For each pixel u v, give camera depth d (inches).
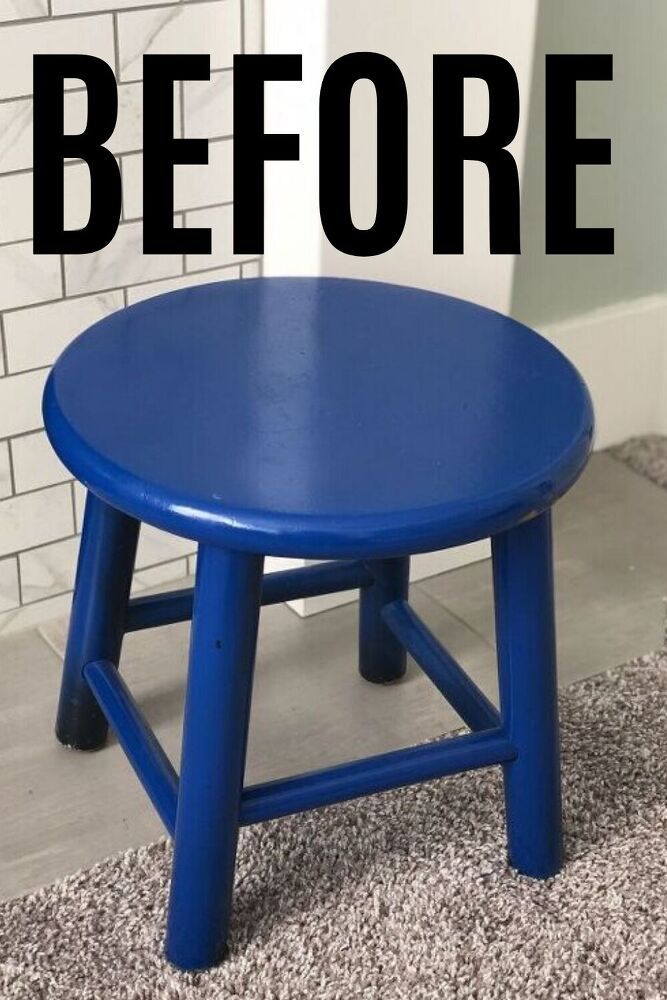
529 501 37.0
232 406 39.7
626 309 68.6
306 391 40.5
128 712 45.1
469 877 45.3
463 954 42.6
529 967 42.3
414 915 43.9
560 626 57.6
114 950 42.5
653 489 67.2
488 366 42.3
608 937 43.4
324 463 37.4
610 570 61.2
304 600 56.8
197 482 36.4
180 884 41.2
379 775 42.3
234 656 38.5
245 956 42.4
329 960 42.3
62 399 39.6
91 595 46.4
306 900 44.3
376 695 53.5
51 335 51.9
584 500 66.2
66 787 48.8
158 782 42.8
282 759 50.4
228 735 39.4
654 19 62.9
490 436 38.9
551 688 43.3
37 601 56.5
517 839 45.2
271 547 35.4
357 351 42.9
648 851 46.5
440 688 47.7
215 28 50.1
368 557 35.8
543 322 67.1
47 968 41.8
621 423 70.7
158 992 41.3
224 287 46.7
